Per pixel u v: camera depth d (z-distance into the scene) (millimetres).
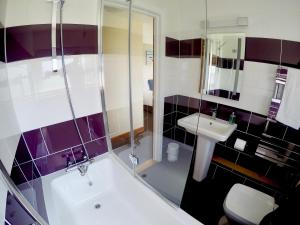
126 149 1852
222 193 1997
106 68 1668
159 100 1786
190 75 1894
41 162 1433
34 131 1332
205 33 1799
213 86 1980
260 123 1807
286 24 1501
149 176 1577
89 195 1719
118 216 1553
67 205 1538
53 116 1408
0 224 637
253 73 1758
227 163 2107
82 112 1576
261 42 1652
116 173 1752
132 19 1642
